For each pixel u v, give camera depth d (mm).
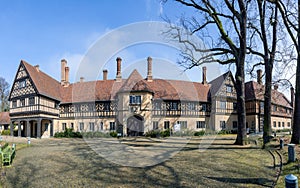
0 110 47000
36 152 13070
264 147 11820
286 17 12922
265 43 14578
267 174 6707
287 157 8578
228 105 29812
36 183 6617
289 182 3520
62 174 7520
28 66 29016
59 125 30656
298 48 11352
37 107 26516
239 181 6141
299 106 11234
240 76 13656
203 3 14039
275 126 37281
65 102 30594
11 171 8195
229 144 14117
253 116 33094
